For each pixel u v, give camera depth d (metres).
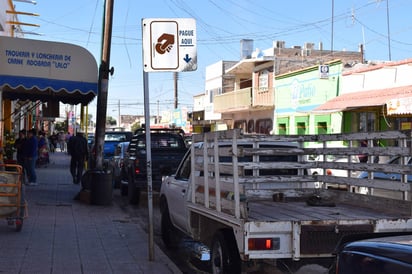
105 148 27.08
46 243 8.84
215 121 46.91
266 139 7.36
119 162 18.88
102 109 14.02
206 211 6.66
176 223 8.77
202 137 6.93
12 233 9.52
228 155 5.77
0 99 15.48
